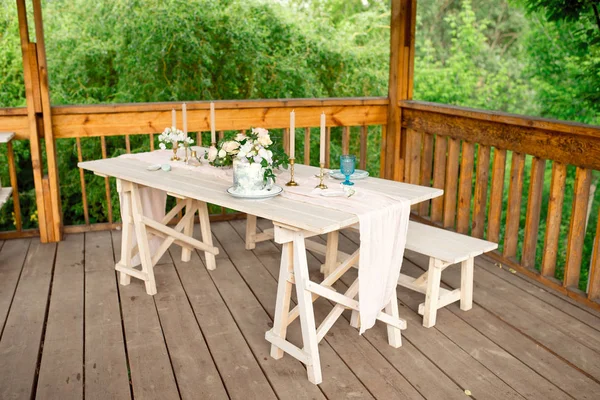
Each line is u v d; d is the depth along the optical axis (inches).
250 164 96.2
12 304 120.3
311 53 358.6
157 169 121.1
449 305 119.5
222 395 88.5
